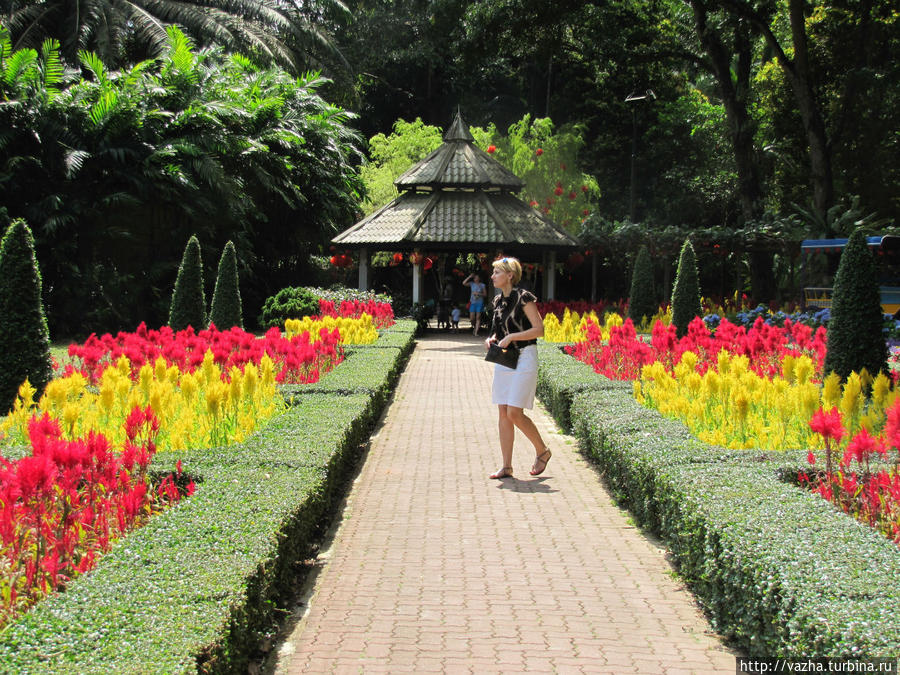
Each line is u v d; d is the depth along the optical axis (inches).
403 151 1304.1
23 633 105.1
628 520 228.2
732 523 153.3
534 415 404.5
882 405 245.6
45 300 770.2
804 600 117.0
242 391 278.1
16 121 778.2
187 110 864.3
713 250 946.7
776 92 1111.0
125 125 813.2
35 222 769.6
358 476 279.6
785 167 1196.5
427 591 174.9
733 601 146.9
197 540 146.5
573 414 334.0
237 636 121.3
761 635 132.7
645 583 180.4
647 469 211.6
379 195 1241.4
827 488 183.6
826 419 182.5
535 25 961.5
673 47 1119.0
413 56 1517.0
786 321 525.0
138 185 808.9
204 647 104.1
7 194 774.5
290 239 1075.9
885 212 1139.3
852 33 1015.0
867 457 180.9
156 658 98.6
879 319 337.1
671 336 371.2
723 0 928.3
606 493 257.9
